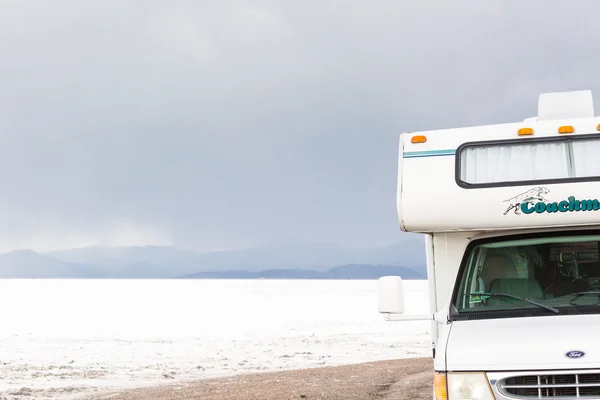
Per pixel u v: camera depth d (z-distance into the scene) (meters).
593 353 5.36
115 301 60.12
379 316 40.50
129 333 29.75
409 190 6.54
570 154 6.43
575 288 6.27
